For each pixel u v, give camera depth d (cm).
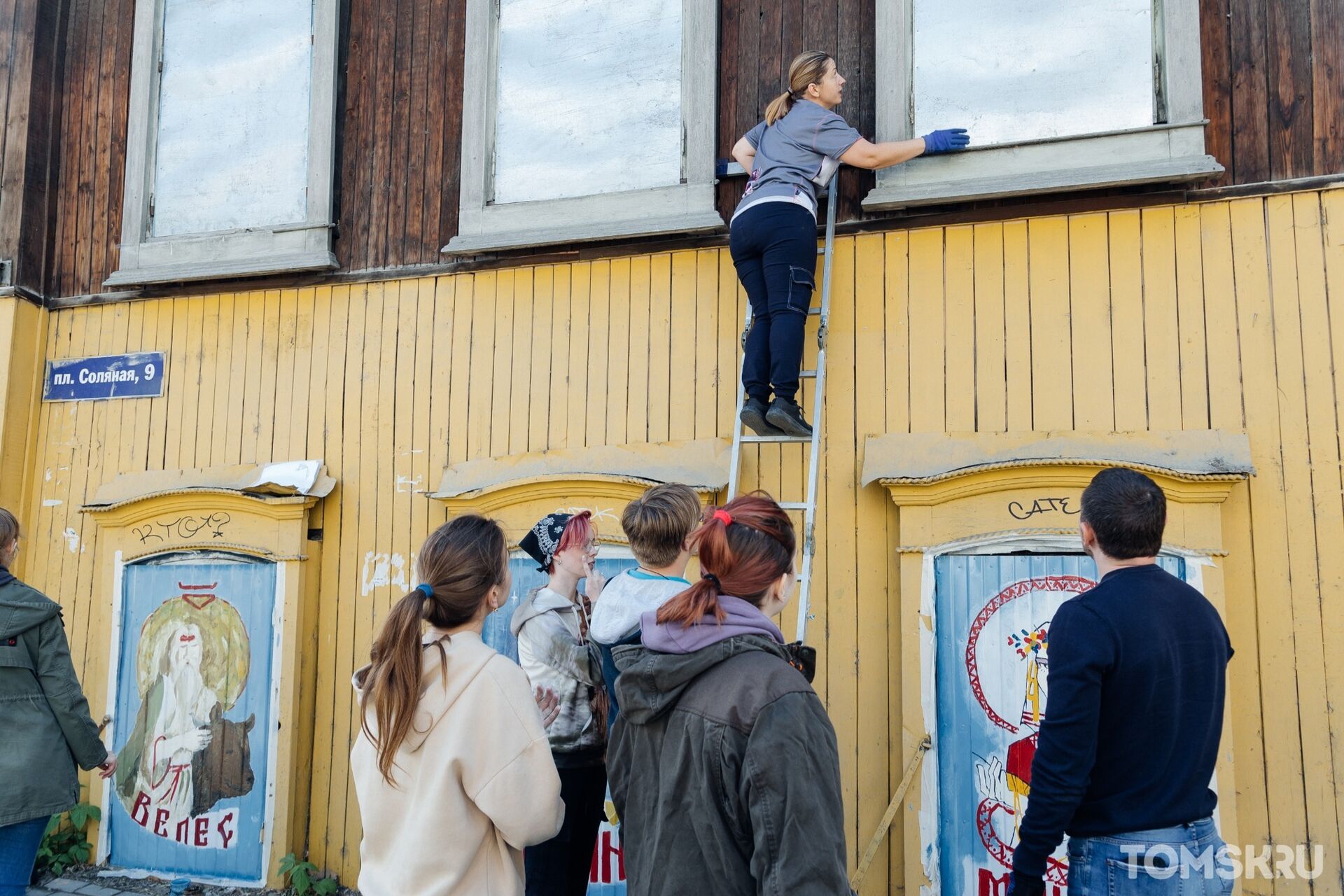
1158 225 368
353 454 457
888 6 406
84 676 476
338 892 425
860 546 380
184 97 517
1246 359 351
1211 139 370
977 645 357
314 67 492
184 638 461
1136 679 211
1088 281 372
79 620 483
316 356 471
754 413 352
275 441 470
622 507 406
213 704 451
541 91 459
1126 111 378
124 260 504
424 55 484
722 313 414
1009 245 382
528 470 422
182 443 484
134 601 473
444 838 193
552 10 463
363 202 480
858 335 393
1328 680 326
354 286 471
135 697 465
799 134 368
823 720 173
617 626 234
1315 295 347
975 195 380
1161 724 211
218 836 441
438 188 470
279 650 442
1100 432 360
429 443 446
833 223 392
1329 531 333
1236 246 359
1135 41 381
